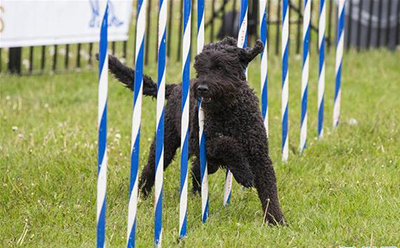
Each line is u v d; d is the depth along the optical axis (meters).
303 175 11.14
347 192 10.30
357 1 21.14
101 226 7.79
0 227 9.02
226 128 9.05
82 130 13.39
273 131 13.27
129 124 13.95
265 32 11.32
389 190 10.29
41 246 8.40
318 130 13.02
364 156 12.00
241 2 10.00
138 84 7.92
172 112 9.98
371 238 8.27
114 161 11.61
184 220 8.53
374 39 21.31
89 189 10.40
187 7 8.38
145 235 8.76
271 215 9.02
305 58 12.41
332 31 24.14
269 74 17.45
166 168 10.86
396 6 20.70
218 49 8.98
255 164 9.15
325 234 8.75
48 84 17.28
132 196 7.96
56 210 9.52
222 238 8.61
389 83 17.00
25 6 16.28
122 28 17.30
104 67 7.59
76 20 16.97
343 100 15.64
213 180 10.80
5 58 20.41
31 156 11.70
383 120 13.82
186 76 8.38
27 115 14.82
